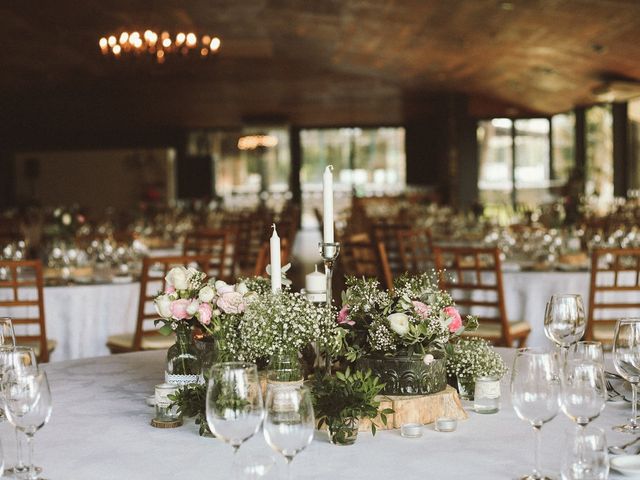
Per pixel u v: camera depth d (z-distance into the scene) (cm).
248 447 166
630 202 1332
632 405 184
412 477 149
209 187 2127
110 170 2161
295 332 176
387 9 1261
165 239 838
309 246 1511
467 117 1812
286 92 1969
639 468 149
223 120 2117
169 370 194
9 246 598
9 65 1764
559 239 619
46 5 1364
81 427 184
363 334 190
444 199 1894
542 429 178
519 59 1397
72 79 1883
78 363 253
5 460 162
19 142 2136
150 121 2119
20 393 147
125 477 152
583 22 1102
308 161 2162
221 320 186
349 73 1861
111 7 1370
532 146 1828
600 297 471
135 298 477
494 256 436
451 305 191
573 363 147
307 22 1449
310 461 158
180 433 178
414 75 1725
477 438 172
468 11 1171
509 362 235
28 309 446
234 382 132
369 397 169
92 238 704
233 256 734
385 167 2153
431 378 185
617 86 1297
